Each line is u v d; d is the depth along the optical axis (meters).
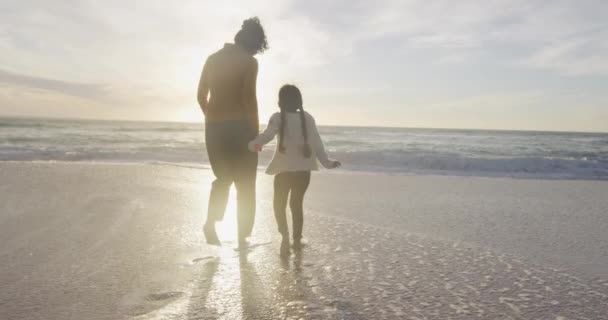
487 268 3.08
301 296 2.47
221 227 4.19
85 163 11.70
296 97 3.48
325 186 8.17
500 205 6.23
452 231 4.34
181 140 27.91
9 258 3.06
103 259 3.08
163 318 2.13
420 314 2.25
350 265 3.08
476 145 33.84
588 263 3.29
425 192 7.60
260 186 7.66
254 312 2.23
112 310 2.22
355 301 2.41
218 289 2.55
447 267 3.08
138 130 48.25
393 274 2.89
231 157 3.49
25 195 5.79
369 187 8.16
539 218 5.21
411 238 3.96
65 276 2.72
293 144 3.45
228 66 3.44
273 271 2.91
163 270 2.87
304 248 3.52
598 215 5.49
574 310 2.35
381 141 37.22
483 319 2.20
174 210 4.99
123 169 9.92
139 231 3.94
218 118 3.46
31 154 13.76
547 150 28.44
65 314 2.16
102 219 4.41
